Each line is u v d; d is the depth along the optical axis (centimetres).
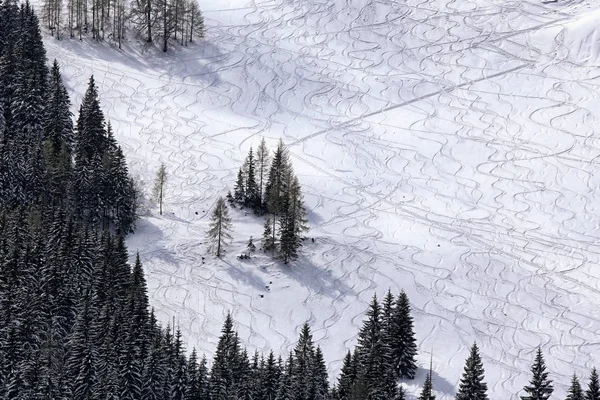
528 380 13538
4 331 11231
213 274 15450
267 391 11525
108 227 15788
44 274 12419
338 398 11619
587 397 11350
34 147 15700
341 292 15425
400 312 13100
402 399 11388
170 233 16350
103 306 12150
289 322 14588
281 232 15975
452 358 13912
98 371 11212
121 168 15888
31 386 10819
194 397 11312
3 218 13638
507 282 16200
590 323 15225
